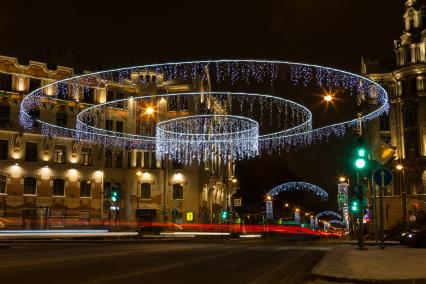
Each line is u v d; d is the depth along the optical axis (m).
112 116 70.50
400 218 68.31
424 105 70.88
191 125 73.00
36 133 63.66
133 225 70.06
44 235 51.69
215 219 82.69
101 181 68.56
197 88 73.25
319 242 54.66
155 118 72.56
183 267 19.27
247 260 23.72
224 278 15.81
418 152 71.19
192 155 73.06
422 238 32.41
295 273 17.78
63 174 65.56
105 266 19.28
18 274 16.28
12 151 62.06
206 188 76.50
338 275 14.52
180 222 72.12
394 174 72.38
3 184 61.44
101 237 54.59
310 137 62.12
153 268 18.66
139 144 71.69
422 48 71.62
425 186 69.81
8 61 61.75
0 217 60.50
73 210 65.81
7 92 61.22
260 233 95.12
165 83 73.69
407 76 72.31
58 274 16.31
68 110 66.19
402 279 13.47
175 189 72.81
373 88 65.44
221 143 81.00
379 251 25.88
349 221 79.56
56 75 64.81
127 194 71.06
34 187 63.47
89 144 68.19
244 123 70.12
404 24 74.81
